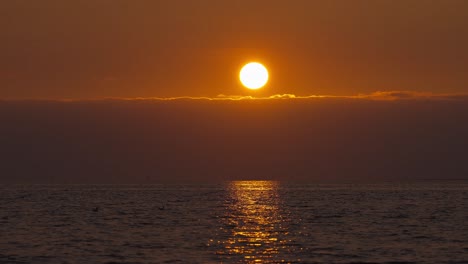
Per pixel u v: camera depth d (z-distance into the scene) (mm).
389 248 195875
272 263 170875
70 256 181125
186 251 189250
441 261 174375
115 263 170500
